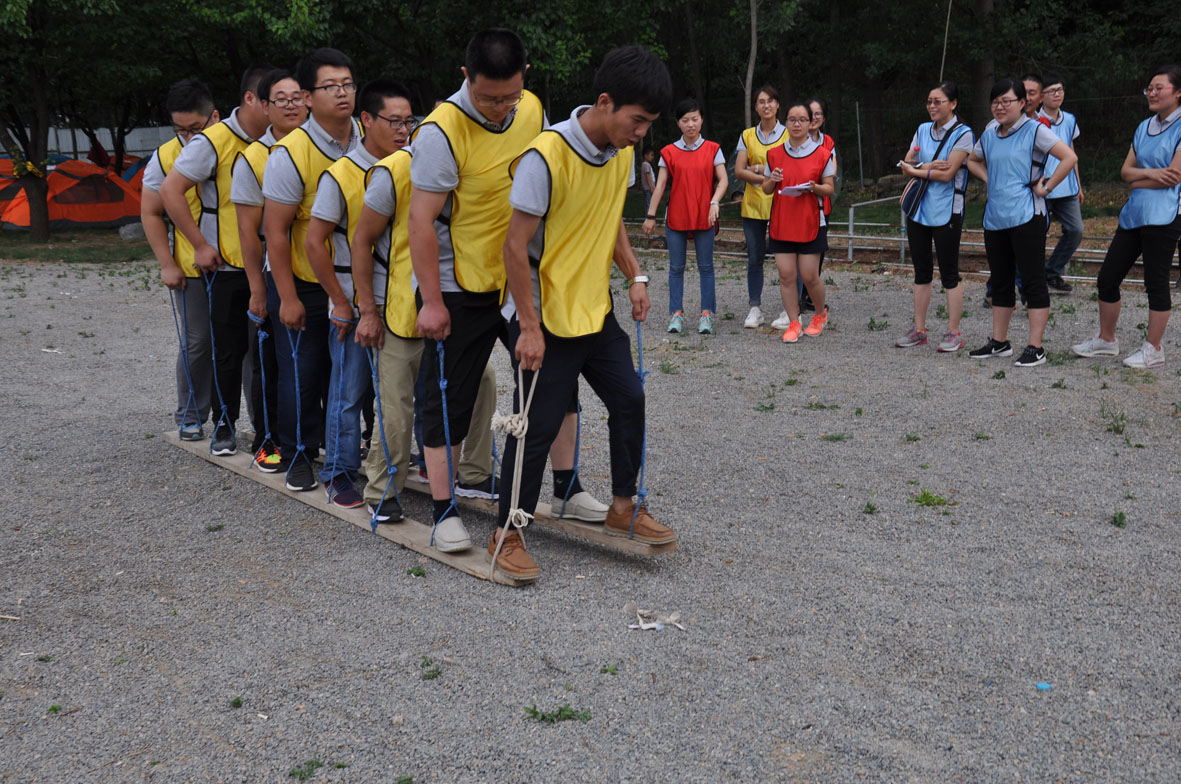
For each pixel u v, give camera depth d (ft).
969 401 20.11
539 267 11.56
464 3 60.59
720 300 34.42
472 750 9.01
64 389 23.70
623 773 8.61
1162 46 78.07
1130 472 15.75
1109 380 21.17
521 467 12.13
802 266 26.45
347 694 10.02
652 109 10.72
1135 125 63.16
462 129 11.82
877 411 19.75
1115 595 11.61
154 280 45.80
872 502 14.93
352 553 13.69
